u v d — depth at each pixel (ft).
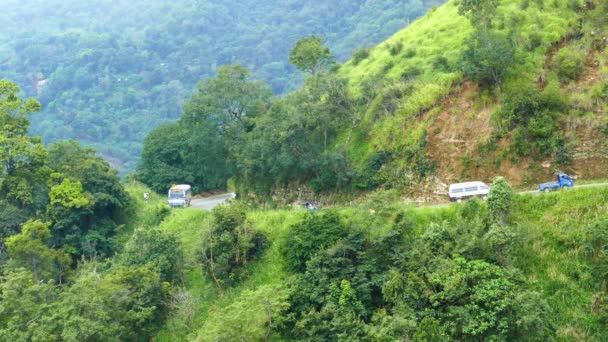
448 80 162.91
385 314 111.86
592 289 111.86
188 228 169.58
